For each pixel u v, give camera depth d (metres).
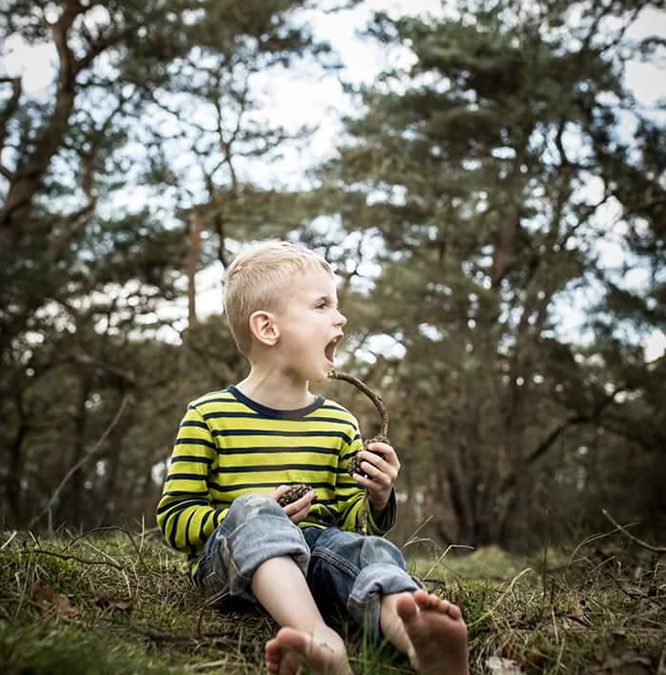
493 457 18.20
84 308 18.88
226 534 2.26
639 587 2.97
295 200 16.98
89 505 19.62
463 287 17.56
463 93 17.61
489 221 17.98
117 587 2.67
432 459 21.20
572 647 2.22
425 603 1.87
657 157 16.09
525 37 16.17
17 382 17.48
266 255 2.75
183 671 1.89
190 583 2.73
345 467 2.68
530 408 19.16
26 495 18.77
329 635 1.98
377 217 17.94
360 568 2.31
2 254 15.01
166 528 2.50
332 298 2.73
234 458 2.58
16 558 2.65
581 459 22.30
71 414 20.06
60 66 15.71
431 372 18.48
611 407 19.39
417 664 1.96
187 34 15.25
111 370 17.98
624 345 17.67
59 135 15.20
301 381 2.71
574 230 15.55
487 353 17.36
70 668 1.72
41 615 2.16
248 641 2.24
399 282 18.02
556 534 11.34
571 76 16.02
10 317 16.42
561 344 18.06
